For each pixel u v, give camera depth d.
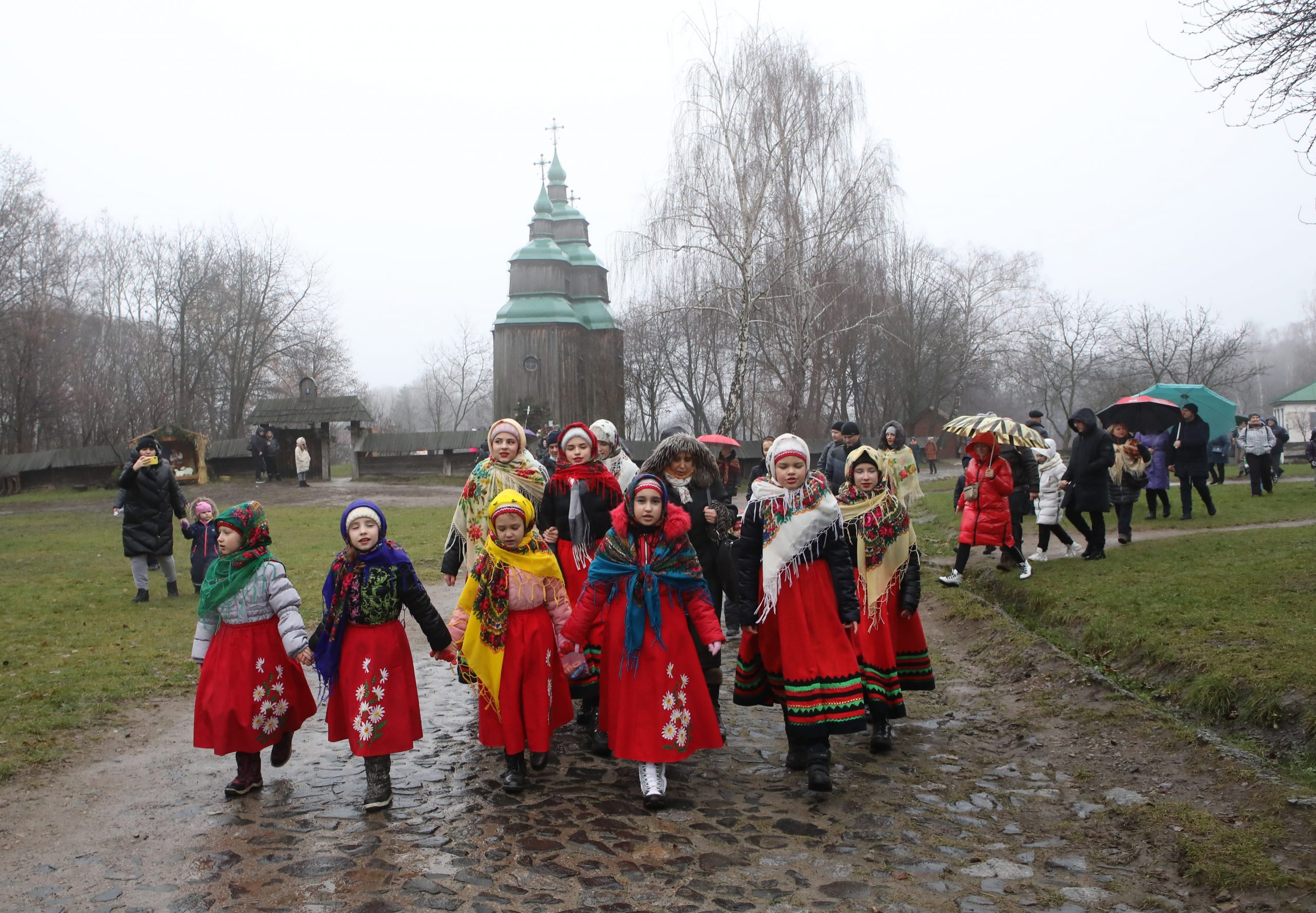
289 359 54.50
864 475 6.10
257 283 51.94
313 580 12.95
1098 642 7.32
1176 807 4.66
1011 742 6.06
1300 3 6.48
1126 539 11.50
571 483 6.53
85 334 49.00
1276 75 6.77
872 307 31.75
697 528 6.50
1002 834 4.63
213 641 5.12
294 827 4.68
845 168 28.66
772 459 5.43
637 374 51.59
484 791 5.23
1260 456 17.02
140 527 11.30
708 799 5.13
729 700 7.39
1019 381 64.25
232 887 3.99
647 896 3.94
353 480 36.00
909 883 4.07
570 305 48.62
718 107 27.80
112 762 5.71
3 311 40.94
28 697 6.95
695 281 30.17
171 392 50.50
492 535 5.26
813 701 5.14
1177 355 54.25
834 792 5.23
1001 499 10.27
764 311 29.86
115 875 4.11
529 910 3.80
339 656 4.97
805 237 27.97
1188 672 6.12
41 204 40.62
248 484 33.34
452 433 36.97
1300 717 5.08
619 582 5.14
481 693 5.24
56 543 18.22
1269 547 9.94
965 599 10.01
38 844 4.46
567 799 5.09
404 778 5.45
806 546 5.24
